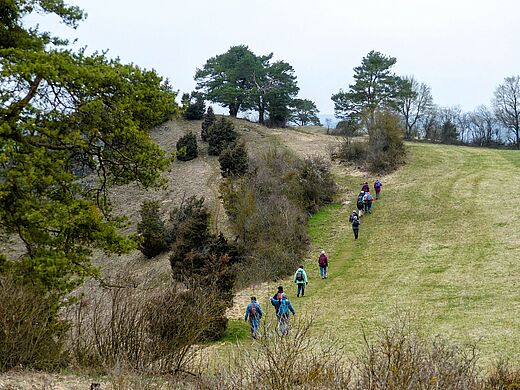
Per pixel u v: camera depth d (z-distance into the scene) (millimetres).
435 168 44688
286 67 71438
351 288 22453
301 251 29016
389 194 38344
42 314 9641
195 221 24812
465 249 25516
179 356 9516
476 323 15734
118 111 13406
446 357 7160
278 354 7004
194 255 22344
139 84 13984
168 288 11062
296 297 22344
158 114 14320
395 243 28531
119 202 45312
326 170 40125
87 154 14562
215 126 56938
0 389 7742
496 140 86500
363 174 44688
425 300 19156
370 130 49156
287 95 72812
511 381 8523
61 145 13922
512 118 78750
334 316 18438
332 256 28281
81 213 13062
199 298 10883
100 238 13992
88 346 9844
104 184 14969
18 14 14227
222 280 20000
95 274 13703
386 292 21000
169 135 64438
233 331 16984
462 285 20422
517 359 12430
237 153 42688
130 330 9320
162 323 9477
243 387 6980
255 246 28391
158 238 33125
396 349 6867
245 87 73750
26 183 12531
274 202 32375
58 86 12812
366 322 17156
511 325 15188
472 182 38812
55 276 12750
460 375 6828
